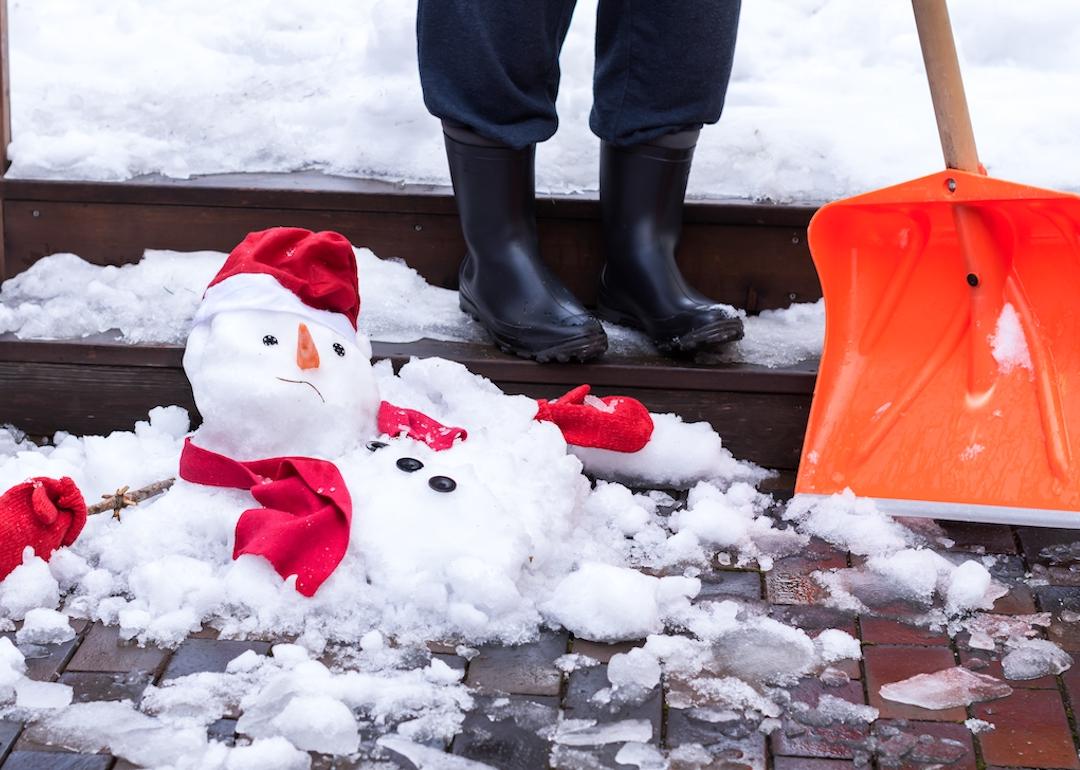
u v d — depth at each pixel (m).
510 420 2.43
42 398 2.70
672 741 1.84
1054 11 3.40
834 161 2.84
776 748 1.83
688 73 2.50
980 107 3.05
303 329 2.26
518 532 2.15
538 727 1.86
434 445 2.32
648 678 1.96
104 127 3.01
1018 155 2.88
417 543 2.12
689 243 2.79
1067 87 3.18
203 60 3.28
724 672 1.99
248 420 2.25
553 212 2.79
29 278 2.82
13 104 3.09
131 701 1.91
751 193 2.80
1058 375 2.41
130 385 2.67
